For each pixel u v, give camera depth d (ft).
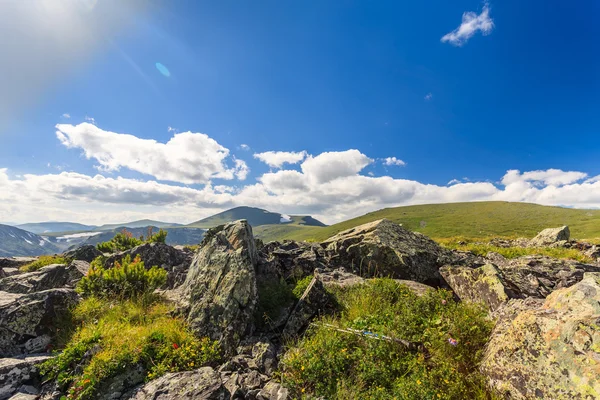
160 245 62.85
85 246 71.67
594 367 13.88
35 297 30.09
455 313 25.02
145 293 37.88
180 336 26.71
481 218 543.80
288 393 19.85
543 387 15.31
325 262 50.29
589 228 363.15
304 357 22.20
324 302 30.91
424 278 44.78
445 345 21.12
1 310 27.73
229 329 27.68
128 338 25.30
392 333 22.90
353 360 21.16
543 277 38.14
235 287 30.60
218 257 35.45
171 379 21.20
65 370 22.93
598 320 15.31
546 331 16.96
